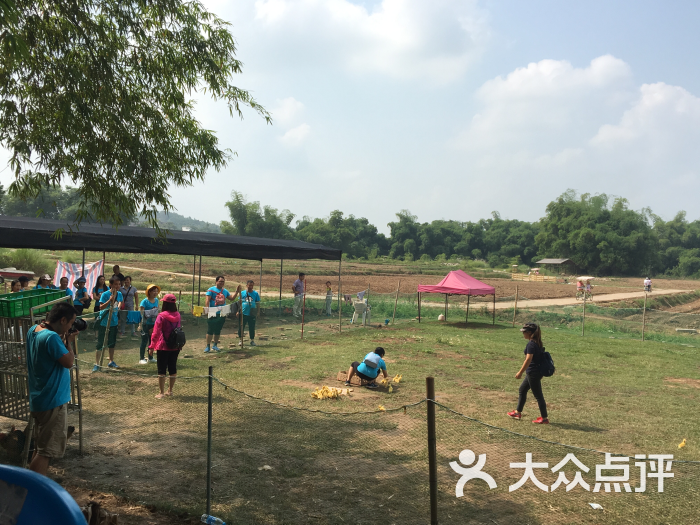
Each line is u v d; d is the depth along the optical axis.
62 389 5.06
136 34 7.60
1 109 6.75
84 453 6.26
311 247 25.72
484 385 11.05
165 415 7.86
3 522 2.17
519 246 154.12
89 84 6.82
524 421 8.45
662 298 52.38
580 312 29.06
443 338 17.91
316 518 4.80
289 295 31.69
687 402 10.27
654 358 15.85
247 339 15.98
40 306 5.66
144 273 40.34
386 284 49.72
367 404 9.06
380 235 166.00
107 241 15.79
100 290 15.20
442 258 145.50
